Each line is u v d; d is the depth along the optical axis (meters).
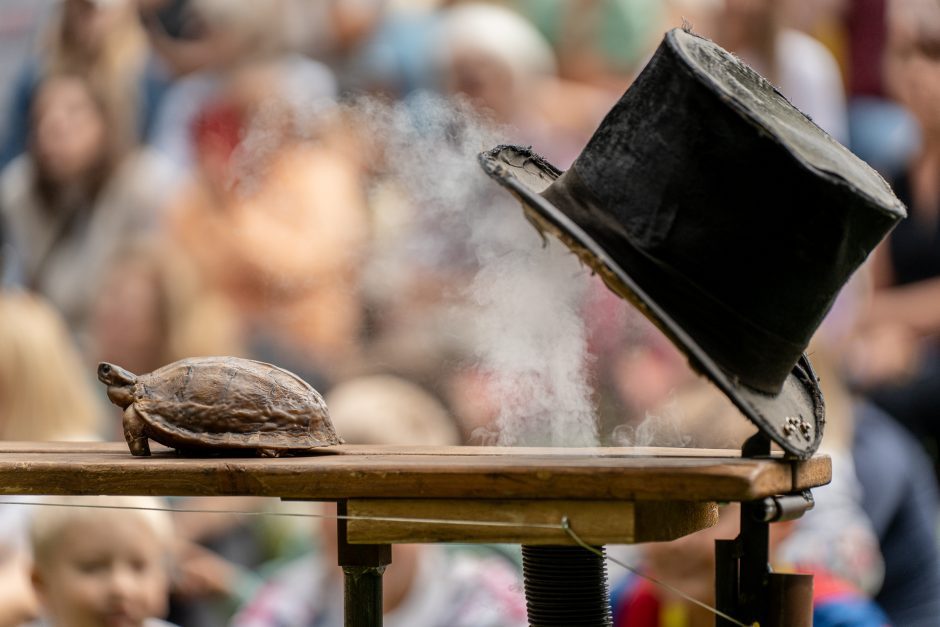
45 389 14.05
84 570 11.70
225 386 8.74
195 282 17.91
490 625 12.37
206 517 15.17
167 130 19.09
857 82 19.81
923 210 18.67
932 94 19.06
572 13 19.08
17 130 19.45
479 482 7.59
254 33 19.23
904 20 19.42
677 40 7.79
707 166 7.60
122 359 17.80
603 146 7.97
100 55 19.22
